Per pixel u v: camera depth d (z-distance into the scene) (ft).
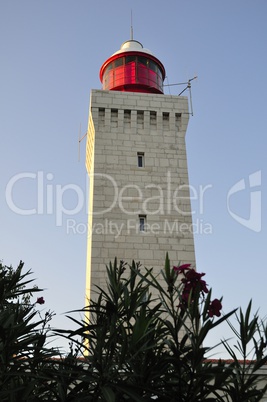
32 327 20.39
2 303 22.49
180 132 79.25
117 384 17.87
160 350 20.42
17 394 18.94
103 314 21.56
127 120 78.84
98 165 73.72
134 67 88.48
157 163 75.36
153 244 68.08
